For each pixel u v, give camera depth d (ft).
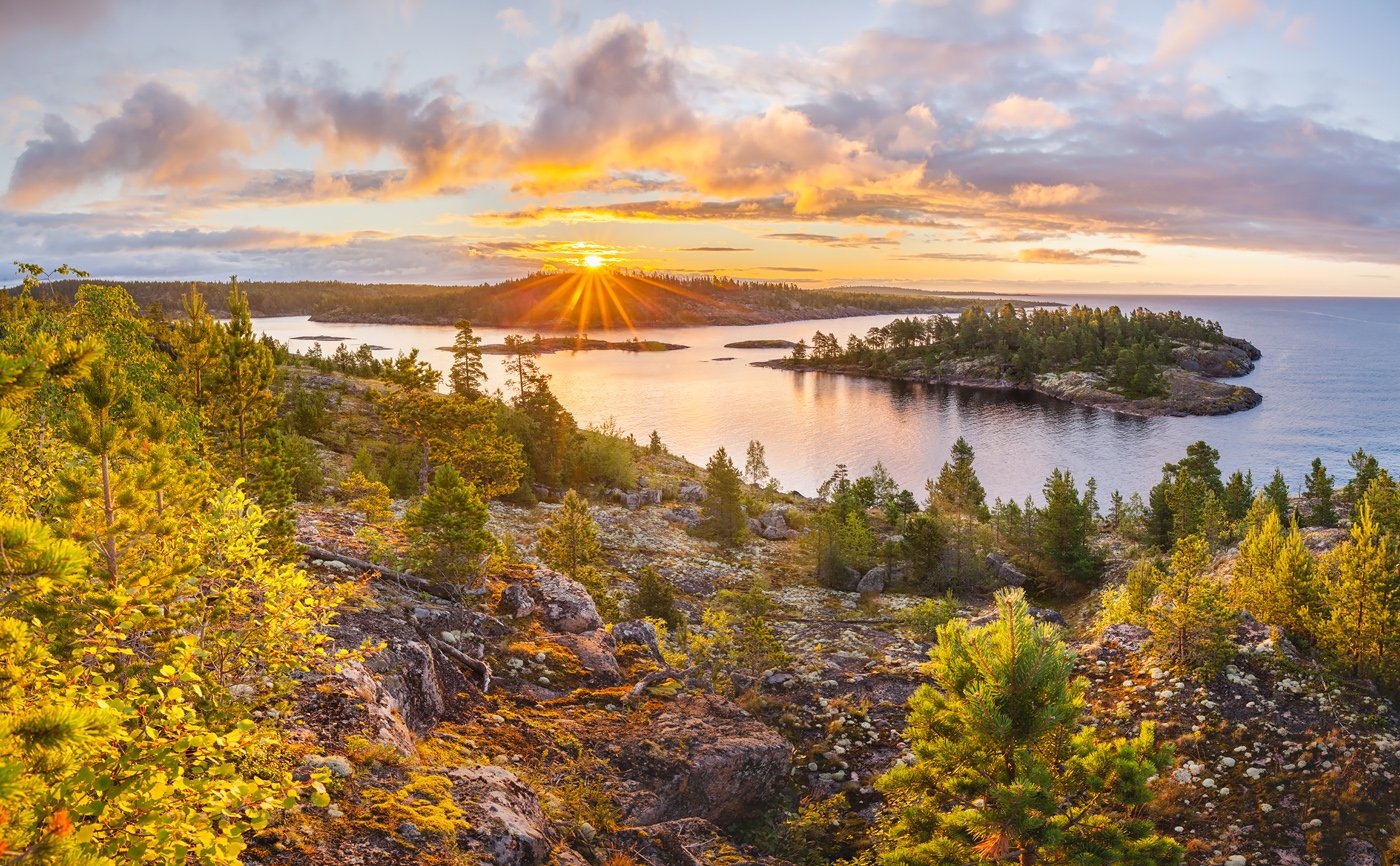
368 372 529.45
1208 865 58.18
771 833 54.60
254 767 27.40
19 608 21.30
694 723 57.62
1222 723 72.43
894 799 50.57
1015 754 40.75
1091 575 213.46
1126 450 618.03
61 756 15.30
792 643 127.65
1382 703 73.46
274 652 31.96
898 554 212.64
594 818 41.75
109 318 68.33
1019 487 506.89
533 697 56.24
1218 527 242.37
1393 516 195.93
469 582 70.95
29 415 33.47
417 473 223.92
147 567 28.30
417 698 46.29
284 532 60.70
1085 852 38.70
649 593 136.05
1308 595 88.53
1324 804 62.34
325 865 26.45
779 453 617.62
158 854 17.63
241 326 92.58
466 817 32.53
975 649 43.83
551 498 260.83
